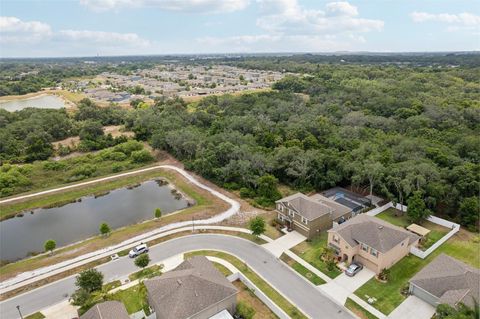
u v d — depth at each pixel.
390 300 33.00
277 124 84.62
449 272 32.66
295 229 46.31
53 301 33.97
